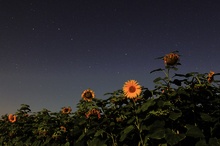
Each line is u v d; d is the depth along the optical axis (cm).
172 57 233
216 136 229
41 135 353
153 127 230
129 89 246
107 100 283
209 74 241
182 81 245
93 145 277
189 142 241
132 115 263
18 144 410
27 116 482
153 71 246
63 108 396
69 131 351
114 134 277
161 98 244
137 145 262
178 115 222
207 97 249
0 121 543
